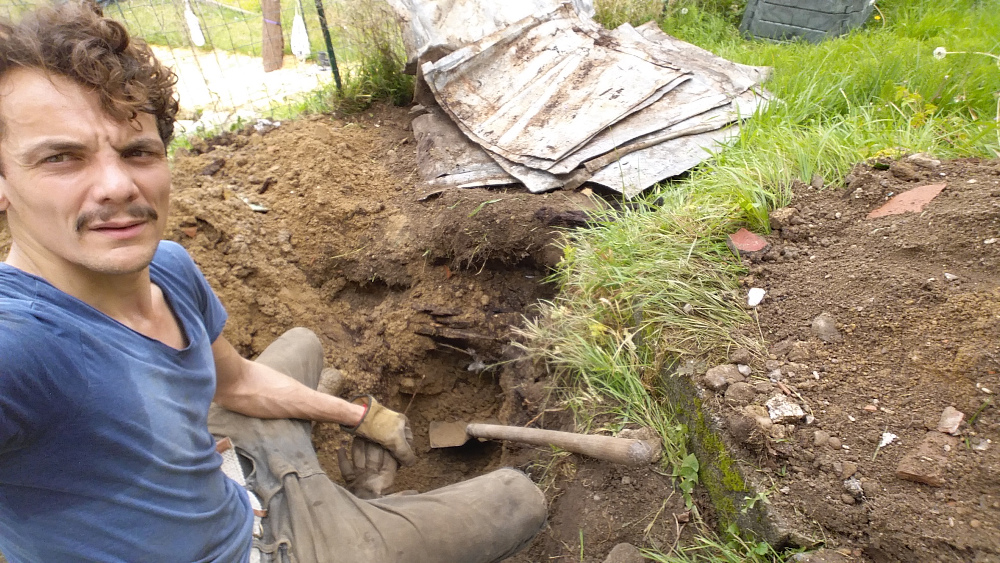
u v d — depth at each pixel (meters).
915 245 2.11
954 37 3.79
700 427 2.00
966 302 1.88
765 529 1.74
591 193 3.14
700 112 3.35
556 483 2.42
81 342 1.19
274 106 4.59
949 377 1.80
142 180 1.22
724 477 1.89
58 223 1.15
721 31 4.80
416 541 1.75
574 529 2.18
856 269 2.16
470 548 1.82
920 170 2.41
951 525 1.57
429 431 3.21
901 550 1.59
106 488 1.28
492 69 3.71
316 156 3.53
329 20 4.26
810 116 3.29
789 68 3.72
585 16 4.10
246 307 3.01
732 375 2.00
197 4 5.97
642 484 2.14
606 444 2.00
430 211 3.26
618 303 2.49
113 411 1.22
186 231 3.04
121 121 1.16
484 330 3.12
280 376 2.15
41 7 1.12
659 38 4.07
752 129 3.10
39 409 1.12
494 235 3.06
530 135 3.34
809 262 2.30
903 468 1.68
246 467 1.98
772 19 4.67
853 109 3.12
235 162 3.54
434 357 3.25
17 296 1.16
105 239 1.17
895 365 1.90
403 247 3.21
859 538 1.65
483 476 2.02
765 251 2.39
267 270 3.10
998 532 1.52
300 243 3.25
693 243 2.43
